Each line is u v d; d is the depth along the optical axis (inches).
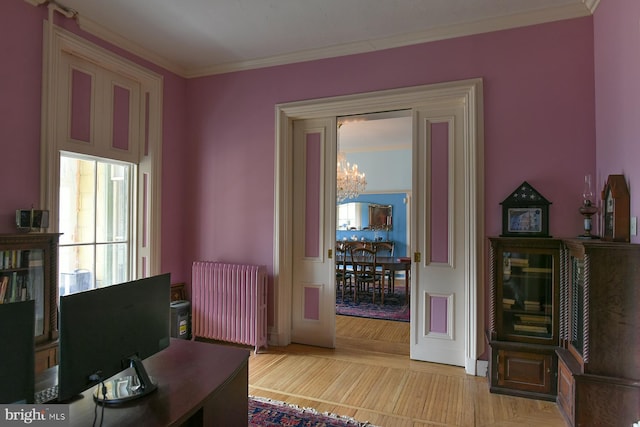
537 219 115.5
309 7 116.3
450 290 131.9
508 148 121.3
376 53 138.1
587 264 87.0
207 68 163.5
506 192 121.2
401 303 229.0
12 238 96.7
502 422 94.2
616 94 96.7
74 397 53.0
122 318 54.6
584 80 114.4
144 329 58.9
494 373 110.1
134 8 118.1
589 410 86.3
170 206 159.6
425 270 134.9
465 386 114.5
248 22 126.0
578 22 115.3
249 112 157.9
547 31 118.1
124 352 54.7
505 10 117.6
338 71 143.6
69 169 127.5
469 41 126.3
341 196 262.7
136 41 139.7
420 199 135.8
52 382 59.2
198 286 155.9
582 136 114.2
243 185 158.7
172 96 161.0
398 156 315.6
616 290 85.1
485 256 123.0
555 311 106.4
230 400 63.7
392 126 248.7
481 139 123.3
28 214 103.7
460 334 130.6
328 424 92.7
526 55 120.0
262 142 155.6
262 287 149.5
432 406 102.2
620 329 84.9
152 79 149.9
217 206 162.9
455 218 131.5
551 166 117.0
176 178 162.9
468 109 125.5
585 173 113.6
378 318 194.7
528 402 104.4
